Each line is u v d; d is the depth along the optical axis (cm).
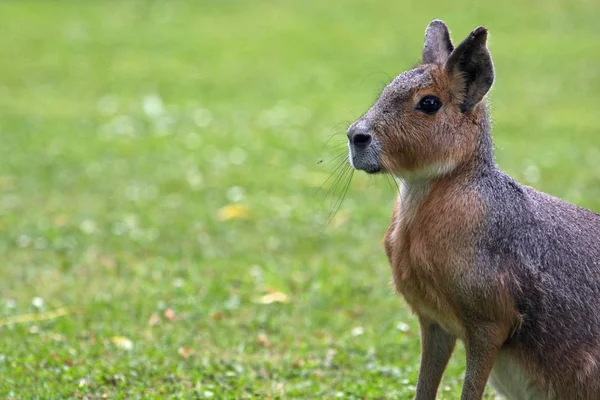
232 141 1880
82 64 2547
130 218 1430
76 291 1149
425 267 705
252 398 863
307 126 1986
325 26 3009
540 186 1557
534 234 712
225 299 1117
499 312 698
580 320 707
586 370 705
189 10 3244
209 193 1562
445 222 701
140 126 1992
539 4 3194
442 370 771
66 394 852
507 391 750
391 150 716
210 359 955
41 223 1402
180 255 1280
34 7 3241
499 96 2217
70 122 2012
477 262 694
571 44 2717
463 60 709
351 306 1109
